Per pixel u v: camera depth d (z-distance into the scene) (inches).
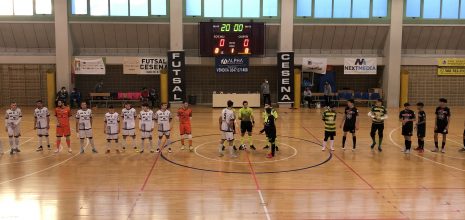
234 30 1011.3
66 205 332.8
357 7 1038.4
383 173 434.0
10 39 1033.5
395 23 1037.8
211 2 1023.6
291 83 1028.5
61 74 1012.5
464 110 1011.3
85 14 1006.4
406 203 341.1
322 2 1032.8
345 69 1058.1
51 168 448.8
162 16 1018.7
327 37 1060.5
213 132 677.9
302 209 325.7
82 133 520.7
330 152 535.5
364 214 315.9
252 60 1049.5
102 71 1030.4
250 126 547.8
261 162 478.9
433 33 1063.0
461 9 1047.6
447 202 344.2
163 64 1043.9
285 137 636.7
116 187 380.8
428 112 965.8
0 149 520.1
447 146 579.5
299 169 448.8
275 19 1031.6
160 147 560.4
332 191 371.9
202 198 350.9
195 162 477.4
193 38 1048.8
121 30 1030.4
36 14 1004.6
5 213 315.6
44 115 535.5
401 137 646.5
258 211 321.4
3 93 1056.2
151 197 352.8
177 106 1027.9
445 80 1090.7
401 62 1076.5
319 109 1002.7
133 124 536.1
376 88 1097.4
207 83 1118.4
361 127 740.7
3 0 1001.5
